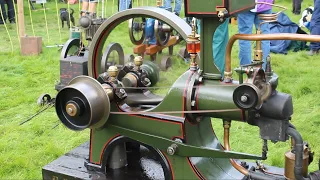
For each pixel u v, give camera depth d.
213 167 2.34
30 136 3.55
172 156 2.25
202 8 2.04
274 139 1.98
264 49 4.10
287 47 6.29
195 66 2.23
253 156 2.03
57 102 2.31
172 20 2.49
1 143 3.37
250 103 1.87
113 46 3.26
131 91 2.69
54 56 6.01
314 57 5.87
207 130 2.43
